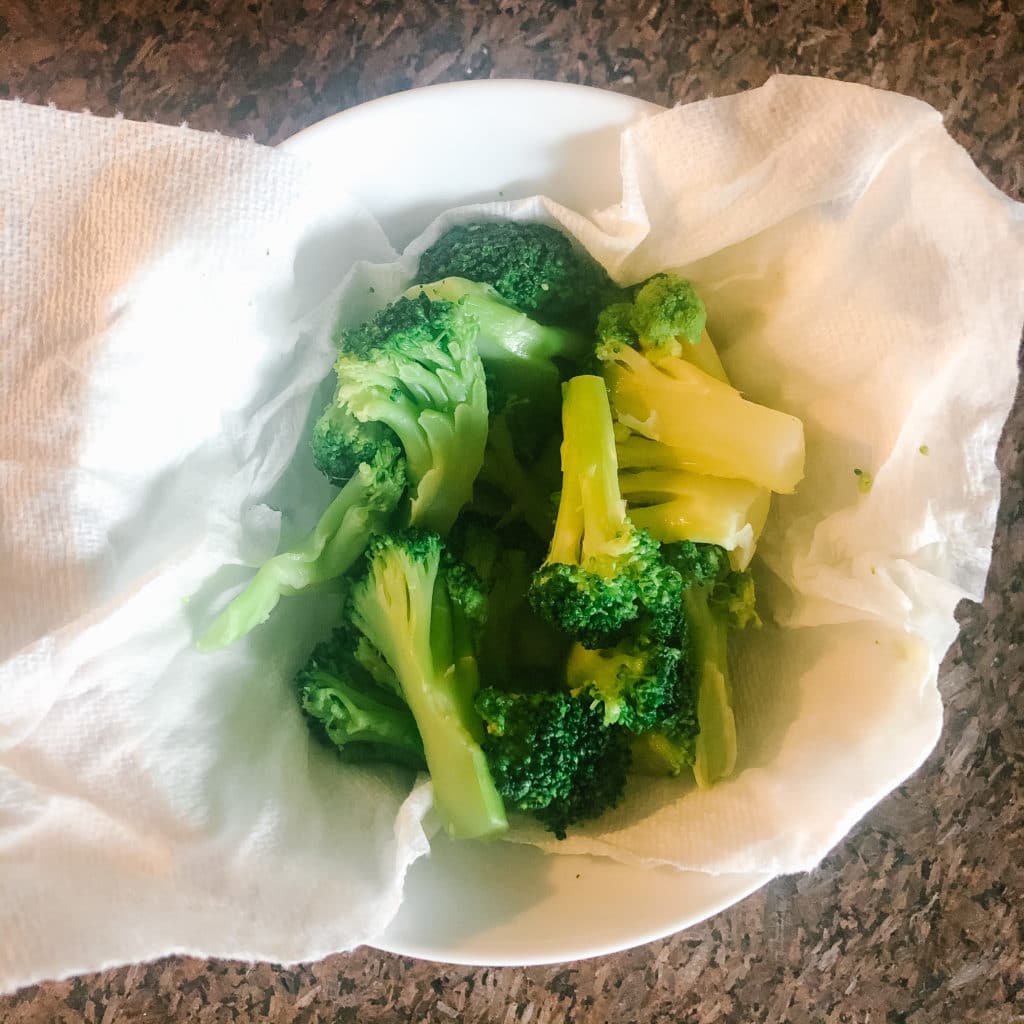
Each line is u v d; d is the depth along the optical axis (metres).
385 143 0.21
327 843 0.20
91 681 0.19
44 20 0.25
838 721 0.20
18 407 0.19
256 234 0.20
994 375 0.19
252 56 0.24
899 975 0.24
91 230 0.20
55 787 0.18
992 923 0.24
